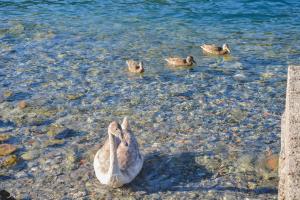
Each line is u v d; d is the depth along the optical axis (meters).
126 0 27.61
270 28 22.92
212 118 13.23
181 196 9.86
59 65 17.25
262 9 26.06
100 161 10.24
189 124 12.88
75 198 9.82
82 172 10.68
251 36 21.62
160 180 10.42
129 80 16.05
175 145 11.78
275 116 13.37
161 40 20.78
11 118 13.18
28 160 11.10
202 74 16.81
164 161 11.09
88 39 20.48
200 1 27.47
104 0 27.58
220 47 19.17
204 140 12.02
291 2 27.31
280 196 7.91
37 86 15.38
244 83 15.88
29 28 21.95
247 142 11.92
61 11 25.30
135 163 10.26
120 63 17.69
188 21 23.89
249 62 18.09
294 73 8.79
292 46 20.06
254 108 13.89
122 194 9.95
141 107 13.95
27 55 18.22
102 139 12.13
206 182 10.32
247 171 10.67
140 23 23.30
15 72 16.52
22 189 10.10
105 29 22.09
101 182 10.20
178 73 16.91
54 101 14.30
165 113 13.53
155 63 17.89
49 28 22.02
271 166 10.79
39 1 27.38
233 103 14.23
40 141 11.97
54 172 10.68
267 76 16.53
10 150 11.43
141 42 20.38
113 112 13.62
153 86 15.57
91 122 13.02
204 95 14.84
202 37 21.39
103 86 15.47
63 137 12.20
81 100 14.39
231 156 11.26
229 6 26.56
